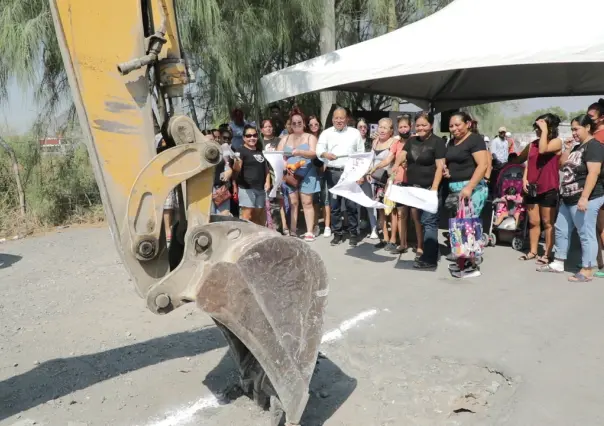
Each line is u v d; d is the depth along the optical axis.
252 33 8.86
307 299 2.65
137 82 2.40
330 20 9.74
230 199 7.55
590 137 5.35
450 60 6.90
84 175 10.81
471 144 5.89
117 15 2.35
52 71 9.72
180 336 4.38
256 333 2.54
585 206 5.27
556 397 3.20
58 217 10.22
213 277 2.46
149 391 3.49
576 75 10.01
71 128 10.50
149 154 2.46
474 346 3.94
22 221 9.70
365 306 4.89
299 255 2.61
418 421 3.05
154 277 2.55
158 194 2.46
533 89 10.86
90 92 2.34
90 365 3.90
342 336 4.23
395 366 3.72
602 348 3.85
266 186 8.01
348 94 13.06
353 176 6.33
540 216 6.42
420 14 11.56
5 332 4.58
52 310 5.12
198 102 10.08
